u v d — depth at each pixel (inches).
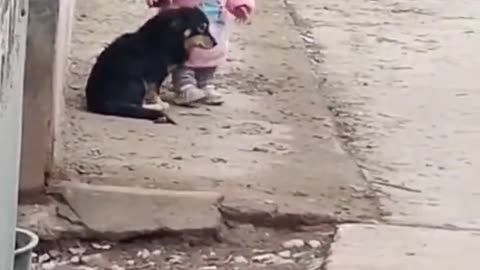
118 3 335.3
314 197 198.5
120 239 181.5
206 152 218.7
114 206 186.5
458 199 202.8
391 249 180.2
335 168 214.4
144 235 182.1
